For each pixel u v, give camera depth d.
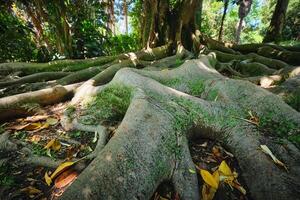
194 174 1.85
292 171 1.80
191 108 2.42
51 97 3.38
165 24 7.16
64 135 2.59
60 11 6.66
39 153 2.23
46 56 7.00
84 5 8.05
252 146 2.03
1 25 5.99
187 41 7.13
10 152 2.28
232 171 2.00
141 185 1.62
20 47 6.71
